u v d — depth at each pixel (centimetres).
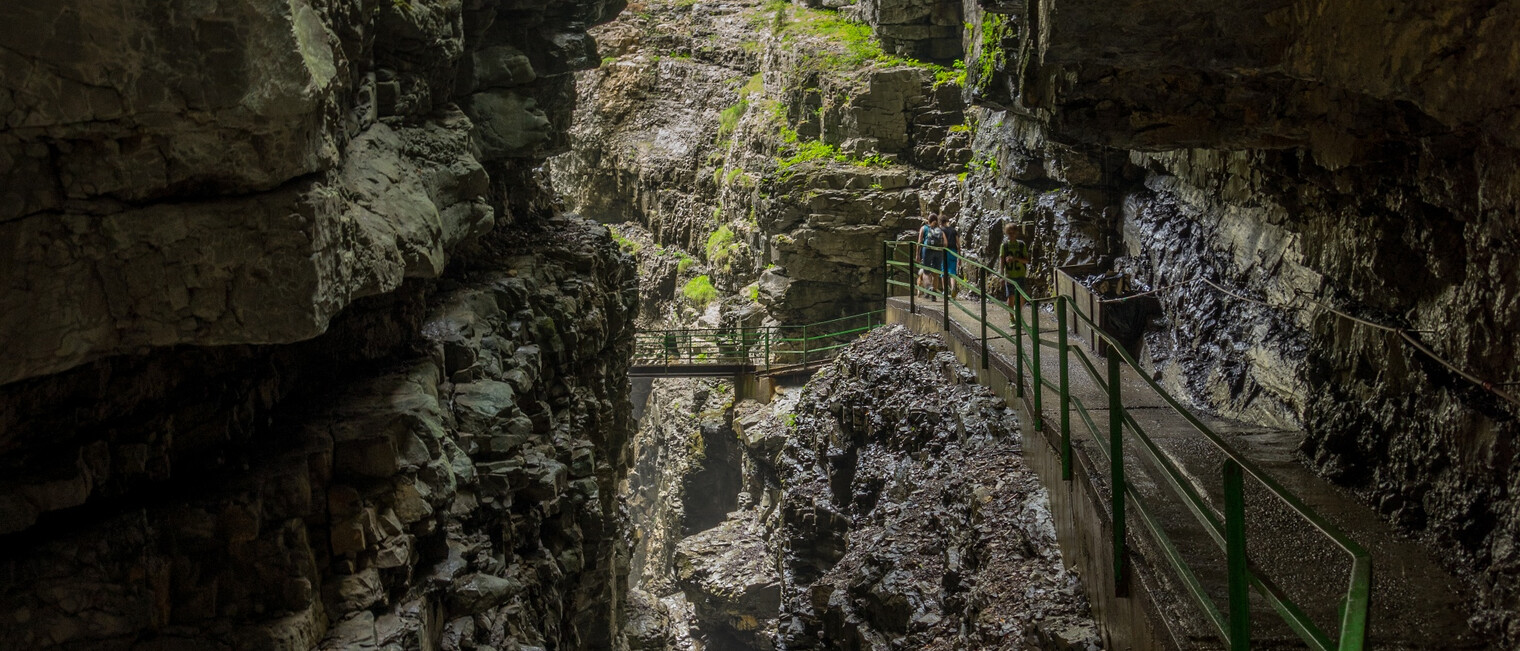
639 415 4525
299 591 739
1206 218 1403
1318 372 977
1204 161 1356
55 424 688
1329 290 975
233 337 664
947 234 2431
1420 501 764
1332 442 898
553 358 1363
